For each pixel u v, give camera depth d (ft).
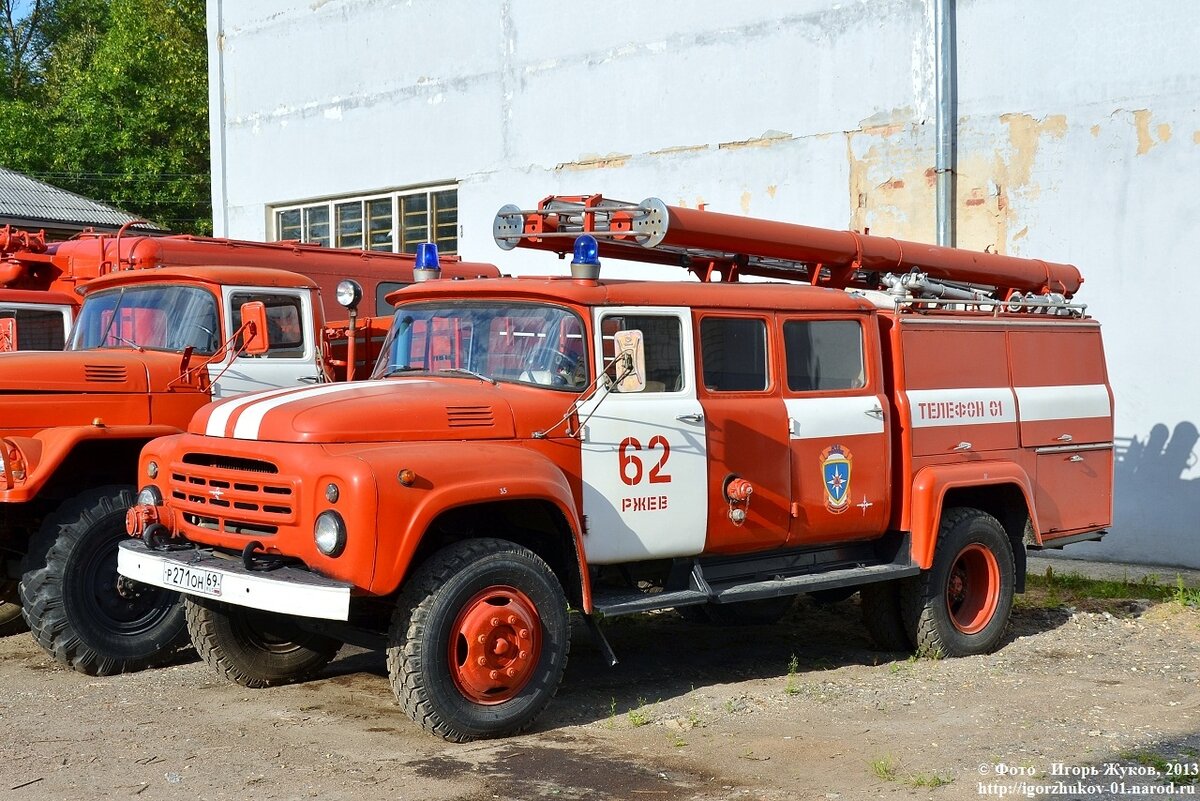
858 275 25.94
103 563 22.48
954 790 16.08
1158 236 33.91
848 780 16.49
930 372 24.35
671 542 20.26
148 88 110.11
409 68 50.75
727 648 25.57
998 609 25.12
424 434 18.04
